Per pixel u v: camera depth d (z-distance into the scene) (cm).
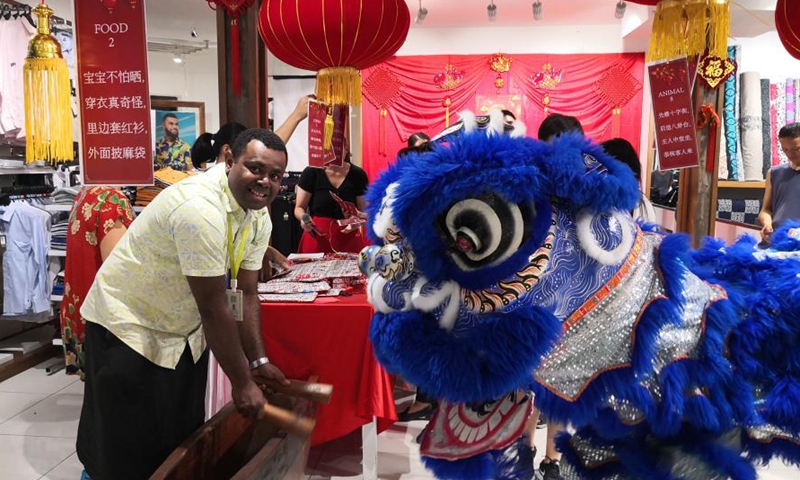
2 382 356
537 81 596
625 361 110
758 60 518
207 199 150
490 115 122
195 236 147
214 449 167
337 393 223
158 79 619
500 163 103
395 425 290
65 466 252
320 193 350
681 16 198
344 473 242
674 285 115
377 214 118
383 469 244
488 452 116
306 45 220
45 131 195
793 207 352
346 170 345
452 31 604
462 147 106
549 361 110
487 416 116
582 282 110
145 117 178
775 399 118
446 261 109
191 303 166
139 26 175
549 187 107
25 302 357
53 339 387
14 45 354
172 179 250
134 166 180
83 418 180
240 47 246
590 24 593
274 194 157
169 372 170
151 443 170
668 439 120
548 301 108
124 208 232
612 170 112
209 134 254
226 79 250
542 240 108
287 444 158
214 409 231
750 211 473
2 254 395
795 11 201
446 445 119
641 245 119
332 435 226
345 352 221
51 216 373
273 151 152
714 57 231
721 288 124
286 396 185
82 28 176
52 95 195
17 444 273
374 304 114
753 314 122
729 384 116
